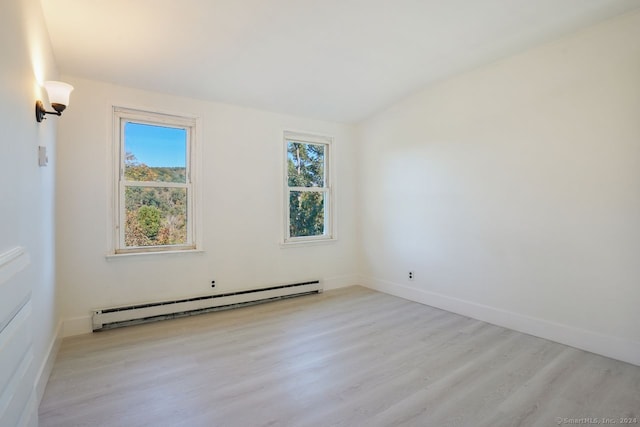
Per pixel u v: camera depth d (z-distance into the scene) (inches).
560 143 106.7
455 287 139.5
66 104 80.7
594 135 99.4
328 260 181.2
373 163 180.1
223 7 90.3
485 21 99.3
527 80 114.7
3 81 50.9
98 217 121.0
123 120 128.2
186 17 93.2
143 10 89.3
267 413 71.1
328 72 129.5
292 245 167.9
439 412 71.4
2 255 48.3
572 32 103.4
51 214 97.6
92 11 88.0
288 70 126.3
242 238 152.8
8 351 45.1
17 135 59.2
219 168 146.9
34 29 74.6
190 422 68.1
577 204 103.2
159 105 133.5
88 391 79.5
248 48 110.3
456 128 137.6
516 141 117.9
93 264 120.1
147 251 132.8
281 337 113.7
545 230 110.7
